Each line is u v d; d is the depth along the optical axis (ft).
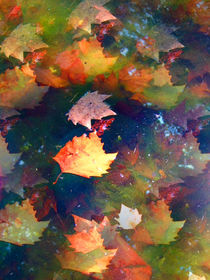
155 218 5.29
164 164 5.52
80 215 5.31
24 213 5.17
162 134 5.64
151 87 5.80
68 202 5.35
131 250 5.16
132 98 5.77
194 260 5.17
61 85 5.74
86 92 5.74
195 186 5.51
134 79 5.81
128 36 6.01
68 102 5.69
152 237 5.22
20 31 5.82
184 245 5.24
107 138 5.61
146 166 5.51
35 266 5.09
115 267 5.08
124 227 5.23
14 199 5.28
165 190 5.48
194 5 6.23
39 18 5.98
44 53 5.82
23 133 5.56
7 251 5.15
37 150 5.50
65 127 5.62
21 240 5.09
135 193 5.42
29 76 5.59
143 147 5.58
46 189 5.38
